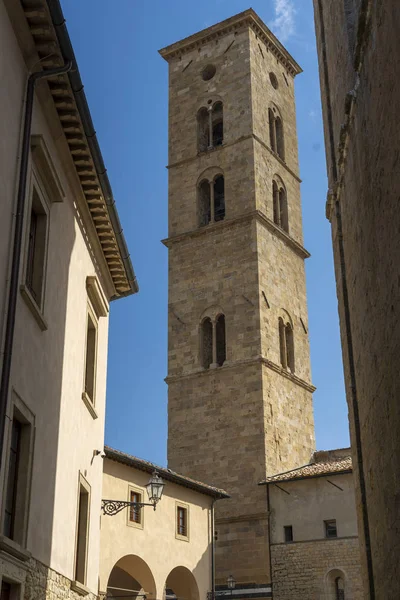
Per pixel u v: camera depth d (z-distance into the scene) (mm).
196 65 67938
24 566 15289
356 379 19562
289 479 47719
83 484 22031
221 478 51625
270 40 68688
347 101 17891
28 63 16938
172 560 37031
